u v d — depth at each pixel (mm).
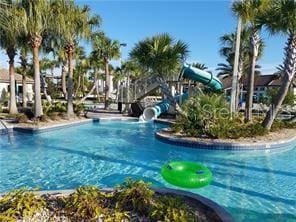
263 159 9891
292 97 18547
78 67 39312
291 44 12406
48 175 8234
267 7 13008
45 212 4441
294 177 7934
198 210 4672
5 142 12430
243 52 26266
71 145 12297
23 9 14562
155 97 28031
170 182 6613
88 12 18953
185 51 16141
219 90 21672
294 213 5648
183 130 12852
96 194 4715
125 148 11820
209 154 10727
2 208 4352
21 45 17641
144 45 16016
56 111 18922
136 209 4465
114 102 33156
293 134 13375
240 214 5594
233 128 12172
